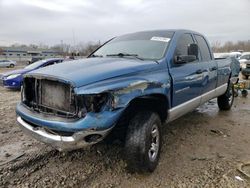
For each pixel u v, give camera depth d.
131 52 4.09
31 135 3.11
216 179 3.17
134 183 3.11
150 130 3.19
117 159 3.72
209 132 4.94
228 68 6.07
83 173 3.35
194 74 4.26
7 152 3.96
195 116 6.13
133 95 2.99
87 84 2.75
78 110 2.73
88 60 3.69
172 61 3.81
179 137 4.65
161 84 3.41
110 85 2.81
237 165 3.52
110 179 3.20
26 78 3.32
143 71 3.30
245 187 2.99
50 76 2.90
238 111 6.72
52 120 2.81
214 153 3.95
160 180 3.17
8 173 3.33
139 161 3.12
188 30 4.66
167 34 4.26
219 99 6.54
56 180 3.18
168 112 3.69
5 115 6.22
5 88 11.66
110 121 2.76
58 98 2.91
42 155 3.85
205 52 5.03
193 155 3.88
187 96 4.14
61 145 2.79
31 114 3.07
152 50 3.96
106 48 4.55
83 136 2.70
